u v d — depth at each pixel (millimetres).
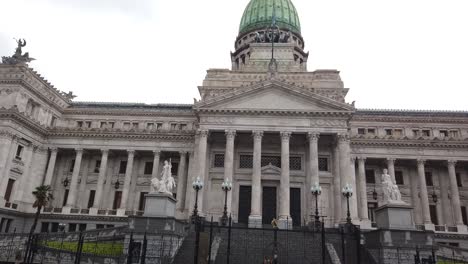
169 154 71812
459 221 63219
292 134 63531
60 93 75812
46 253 34219
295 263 34656
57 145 70438
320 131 61156
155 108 79500
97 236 44562
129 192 70625
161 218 36562
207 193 63688
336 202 59750
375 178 70438
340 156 59938
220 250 37281
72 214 65375
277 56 84625
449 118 72625
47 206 68312
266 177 64312
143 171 72500
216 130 62594
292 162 66375
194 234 40344
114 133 70188
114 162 73250
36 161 68438
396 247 35344
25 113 65000
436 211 67500
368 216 68125
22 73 63406
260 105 62812
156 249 35250
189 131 69312
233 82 76375
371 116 74500
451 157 66562
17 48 65500
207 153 65625
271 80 63188
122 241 43219
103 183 69375
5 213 60188
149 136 70062
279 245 37906
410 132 73312
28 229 64375
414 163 69312
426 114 74938
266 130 61719
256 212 57594
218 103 63281
